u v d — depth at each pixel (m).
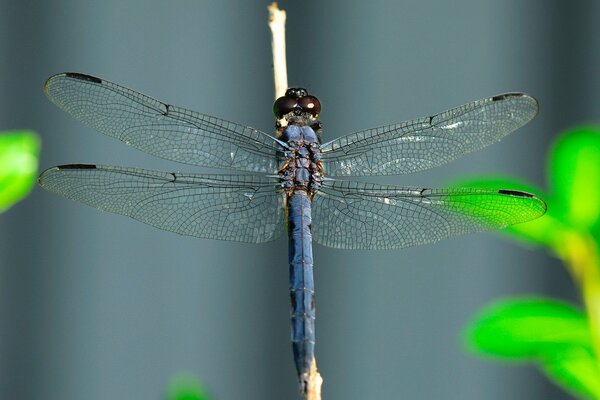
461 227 1.02
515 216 1.02
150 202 1.02
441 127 1.04
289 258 1.03
